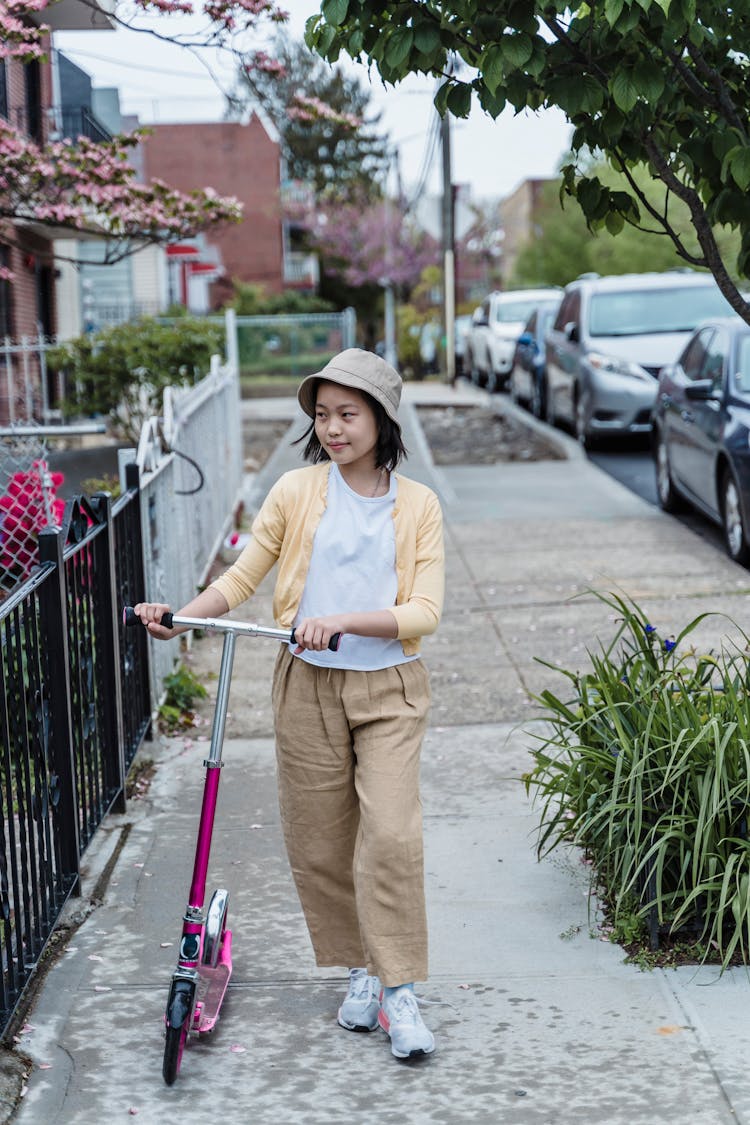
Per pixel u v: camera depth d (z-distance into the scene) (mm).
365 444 3445
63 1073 3465
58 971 4035
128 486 6086
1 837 3566
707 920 3969
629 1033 3588
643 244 34406
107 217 10508
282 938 4266
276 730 3586
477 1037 3600
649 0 3467
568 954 4070
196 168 52594
